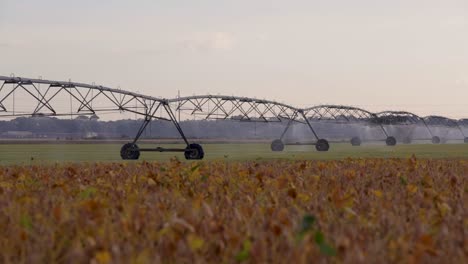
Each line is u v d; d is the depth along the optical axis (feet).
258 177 72.43
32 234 35.83
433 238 36.99
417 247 32.76
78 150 397.80
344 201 48.11
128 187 63.10
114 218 41.93
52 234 35.27
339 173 91.56
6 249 33.01
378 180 78.33
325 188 67.46
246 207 45.85
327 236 35.91
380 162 128.98
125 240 35.14
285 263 30.45
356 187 67.05
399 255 32.55
